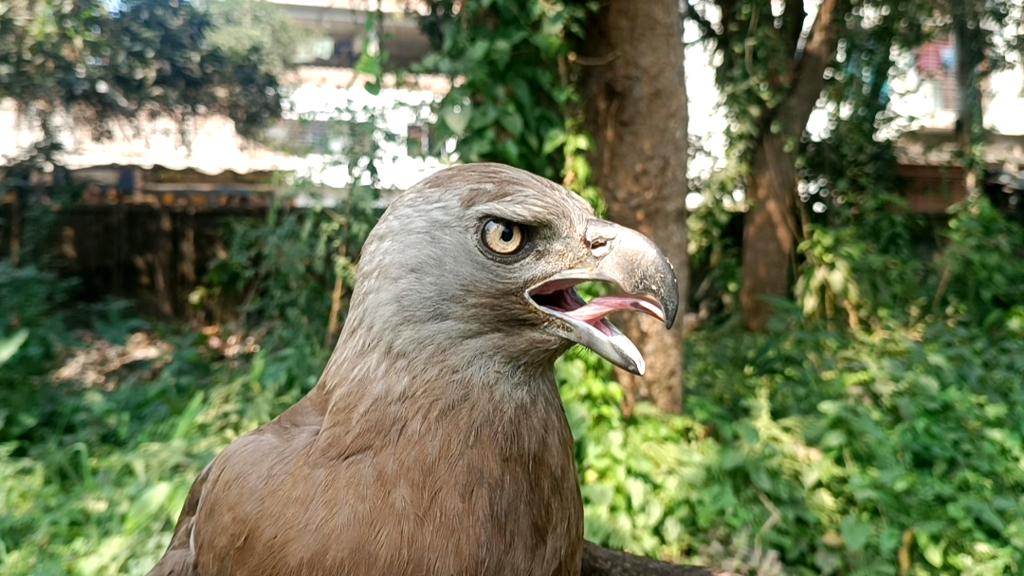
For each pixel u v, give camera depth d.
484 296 0.34
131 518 0.78
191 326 1.77
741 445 0.95
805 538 0.84
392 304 0.34
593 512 0.82
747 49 1.82
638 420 1.01
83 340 1.61
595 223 0.35
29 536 0.79
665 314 0.34
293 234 1.26
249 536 0.32
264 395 1.06
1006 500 0.87
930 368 1.22
